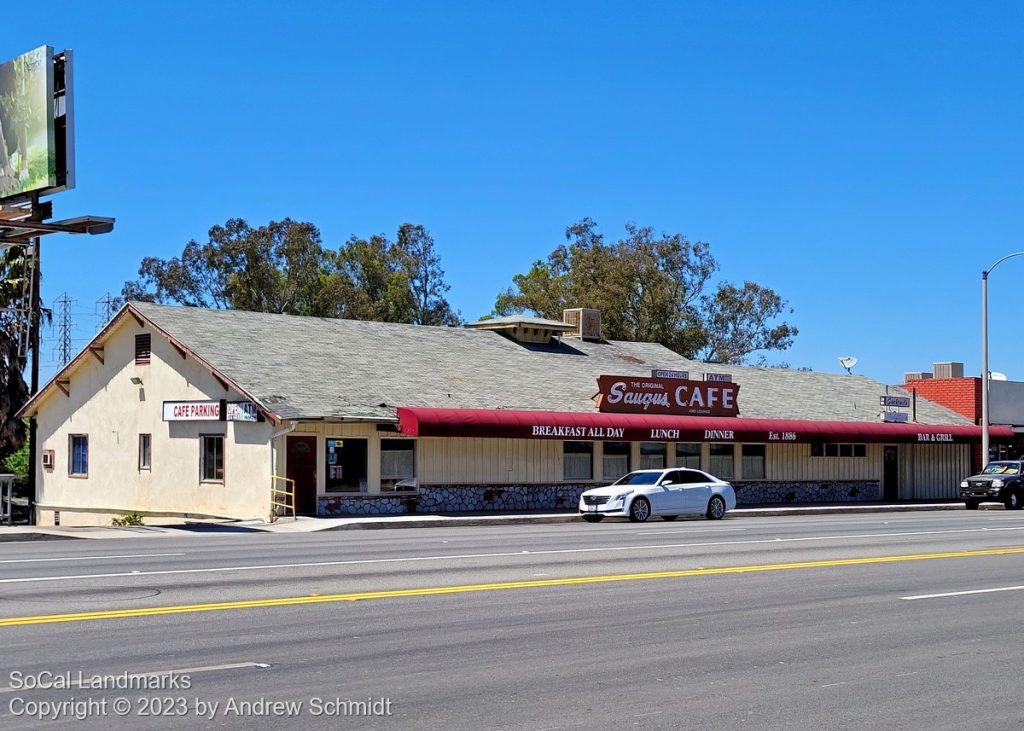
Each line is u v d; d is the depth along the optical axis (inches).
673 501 1375.5
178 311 1540.4
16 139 1075.9
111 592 579.8
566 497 1573.6
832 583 656.4
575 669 401.7
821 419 1916.8
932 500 2057.1
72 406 1640.0
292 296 2832.2
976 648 453.4
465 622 498.3
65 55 1048.8
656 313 2874.0
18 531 1022.4
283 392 1355.8
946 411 2155.5
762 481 1811.0
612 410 1609.3
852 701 360.8
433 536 1049.5
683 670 402.9
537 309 2952.8
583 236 3004.4
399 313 3006.9
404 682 377.4
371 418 1352.1
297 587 607.2
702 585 637.3
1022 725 335.0
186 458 1445.6
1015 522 1326.3
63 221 1034.1
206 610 521.7
